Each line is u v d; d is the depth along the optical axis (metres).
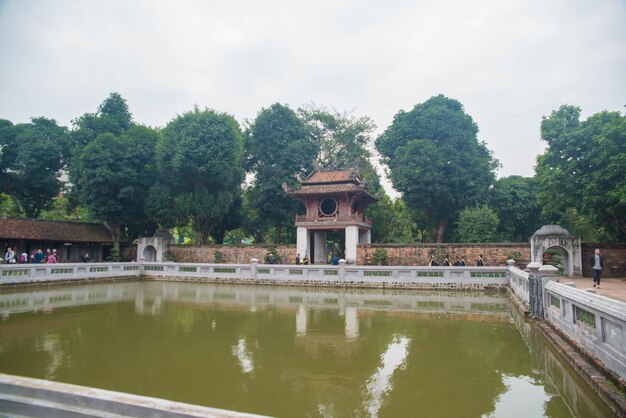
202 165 36.16
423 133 40.38
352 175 36.03
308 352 10.39
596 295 8.07
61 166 41.12
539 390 7.79
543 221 44.50
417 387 7.97
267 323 14.20
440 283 24.73
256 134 43.47
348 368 9.11
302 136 43.97
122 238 41.19
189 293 23.19
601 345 7.60
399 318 15.35
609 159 23.08
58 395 4.55
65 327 13.34
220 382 8.16
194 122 37.12
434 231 42.38
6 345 10.91
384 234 45.22
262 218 43.72
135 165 37.84
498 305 18.88
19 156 37.56
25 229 33.84
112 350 10.46
